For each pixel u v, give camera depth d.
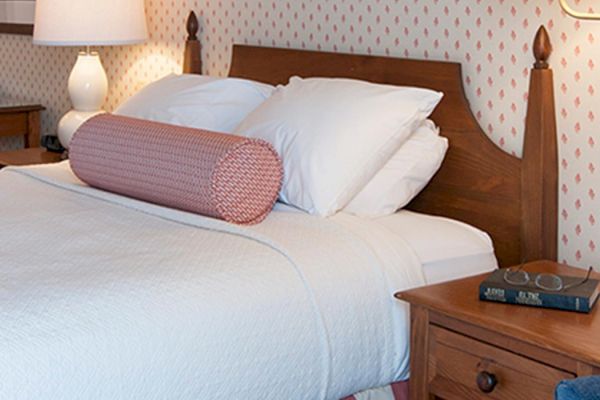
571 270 2.26
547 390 1.80
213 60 3.60
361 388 2.11
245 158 2.36
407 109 2.48
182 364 1.77
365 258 2.16
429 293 2.06
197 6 3.64
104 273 1.90
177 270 1.93
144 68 3.95
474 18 2.59
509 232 2.48
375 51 2.91
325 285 2.04
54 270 1.93
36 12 3.56
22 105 4.46
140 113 3.17
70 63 4.24
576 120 2.37
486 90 2.58
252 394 1.88
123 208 2.51
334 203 2.41
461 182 2.60
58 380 1.60
